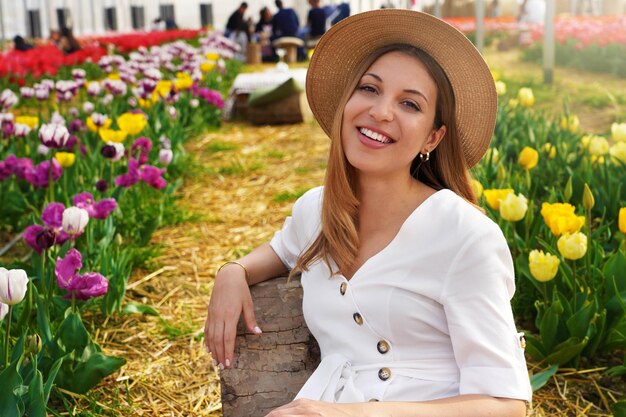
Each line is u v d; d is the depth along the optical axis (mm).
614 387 3113
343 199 1982
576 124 5848
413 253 1870
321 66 2164
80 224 3105
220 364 2199
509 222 3787
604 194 4473
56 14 30844
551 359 3168
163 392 3207
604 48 13516
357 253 1997
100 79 14898
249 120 10383
